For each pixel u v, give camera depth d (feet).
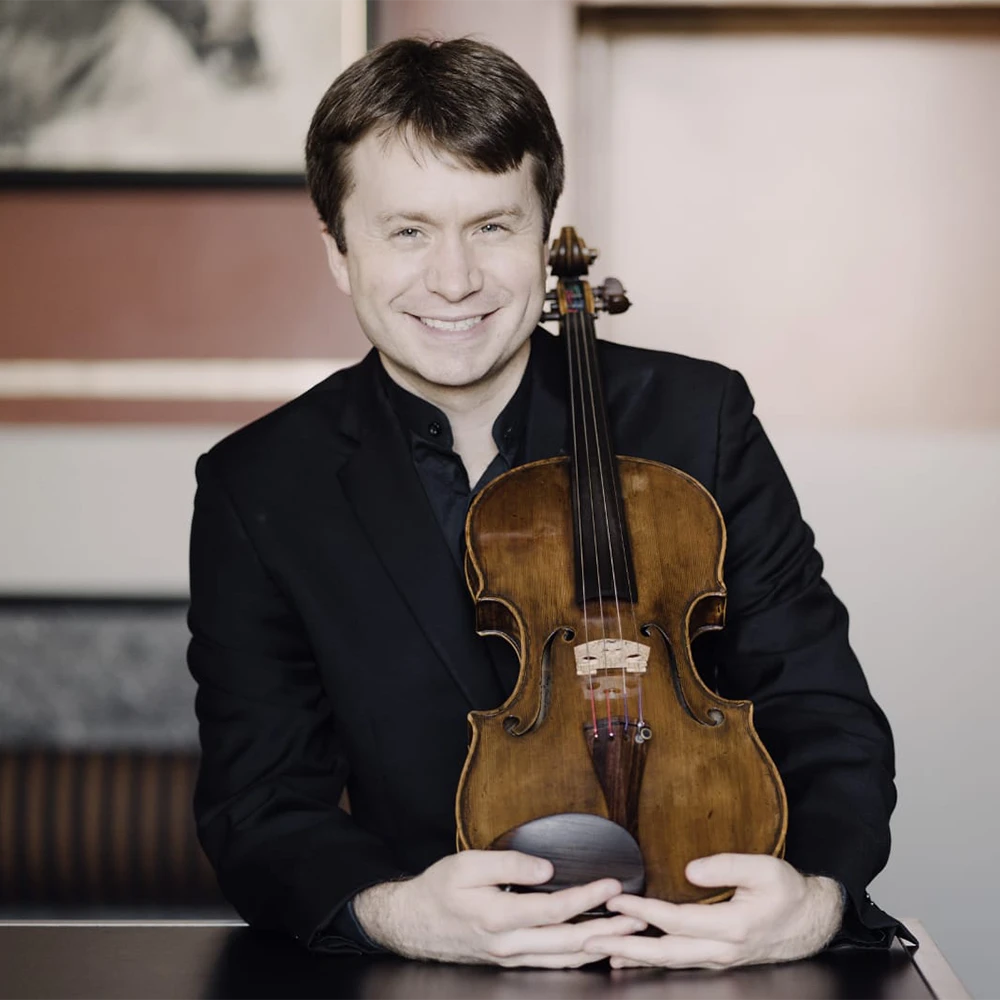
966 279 13.96
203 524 5.39
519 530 4.95
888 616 11.38
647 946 4.06
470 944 4.17
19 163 12.00
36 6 11.94
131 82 11.98
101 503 11.89
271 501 5.30
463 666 5.13
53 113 11.98
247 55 11.94
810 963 4.21
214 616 5.29
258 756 5.14
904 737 11.28
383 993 4.02
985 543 11.37
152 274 12.32
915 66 13.84
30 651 11.80
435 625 5.14
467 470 5.45
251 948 4.50
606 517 4.93
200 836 5.14
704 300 14.02
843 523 11.43
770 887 4.09
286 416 5.56
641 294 14.02
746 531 5.29
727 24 13.78
